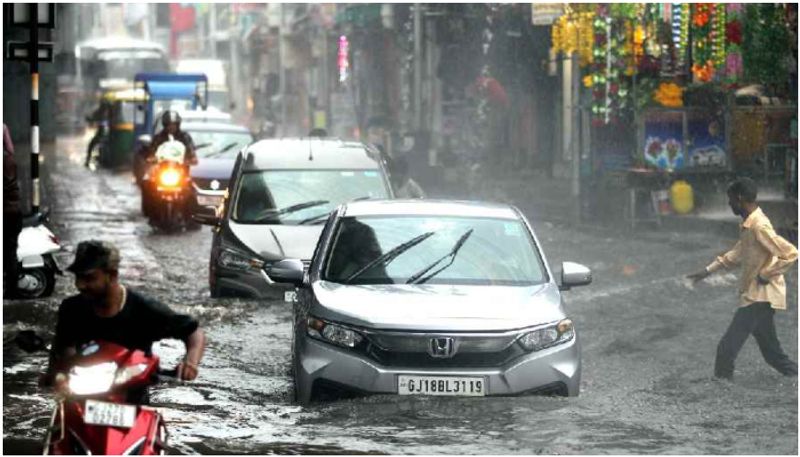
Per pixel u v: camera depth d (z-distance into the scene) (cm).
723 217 5047
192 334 1448
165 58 14212
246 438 1934
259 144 3606
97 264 1402
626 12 5006
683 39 4856
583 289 3603
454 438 1903
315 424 1992
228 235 3306
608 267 4075
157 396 2258
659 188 5172
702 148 5216
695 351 2742
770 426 2025
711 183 5216
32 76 3916
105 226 5566
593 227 5303
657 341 2856
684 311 3247
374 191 3447
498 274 2217
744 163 5247
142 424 1375
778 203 4831
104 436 1338
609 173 5359
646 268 4022
